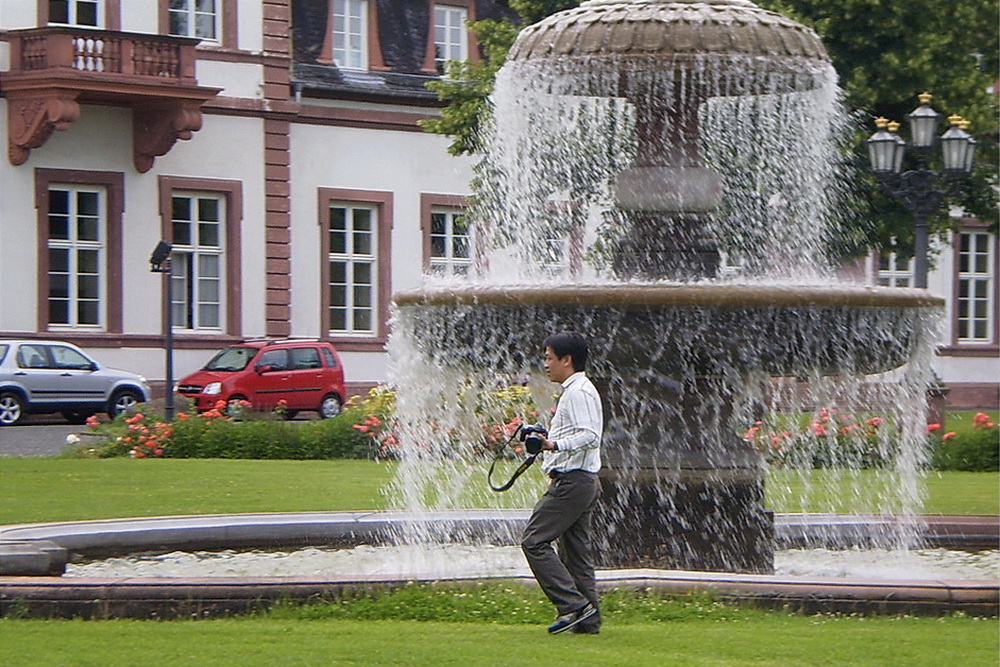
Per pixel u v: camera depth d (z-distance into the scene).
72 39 64.12
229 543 26.17
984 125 60.06
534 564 17.97
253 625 18.45
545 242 28.59
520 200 28.00
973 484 38.06
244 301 72.25
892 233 59.16
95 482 35.16
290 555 25.77
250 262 72.50
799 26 23.53
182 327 70.44
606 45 22.86
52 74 63.44
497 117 25.64
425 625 18.64
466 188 79.31
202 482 35.59
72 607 18.89
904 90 59.09
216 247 71.62
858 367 22.28
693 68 22.84
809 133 26.83
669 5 23.06
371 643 17.23
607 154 26.48
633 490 22.98
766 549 23.22
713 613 19.28
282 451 45.75
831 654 16.98
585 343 18.03
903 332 22.16
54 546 21.42
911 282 83.56
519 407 42.34
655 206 23.55
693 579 19.92
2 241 65.00
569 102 25.55
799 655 16.92
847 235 58.69
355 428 46.41
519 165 27.27
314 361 66.69
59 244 66.75
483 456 41.81
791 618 19.31
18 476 36.22
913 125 44.72
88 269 67.62
